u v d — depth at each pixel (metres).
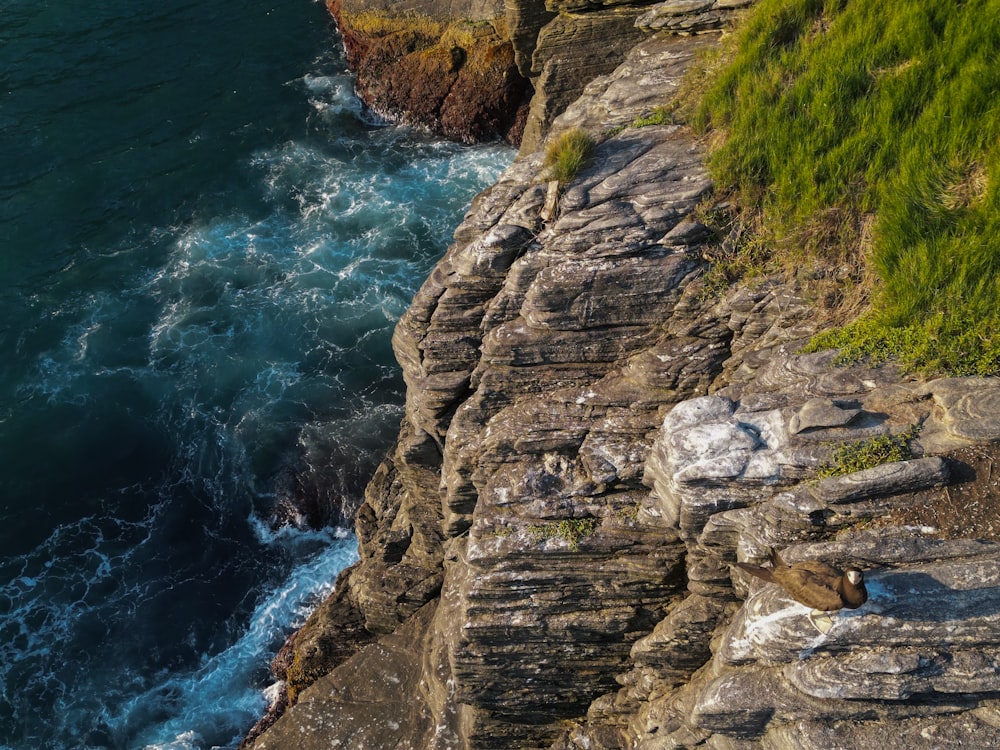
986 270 10.09
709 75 14.23
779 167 11.94
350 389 25.89
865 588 7.91
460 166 33.41
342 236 30.58
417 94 34.53
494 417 12.45
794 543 9.16
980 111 11.24
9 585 21.50
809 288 11.24
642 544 10.91
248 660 20.36
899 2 12.95
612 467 11.24
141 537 22.59
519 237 12.84
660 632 10.84
